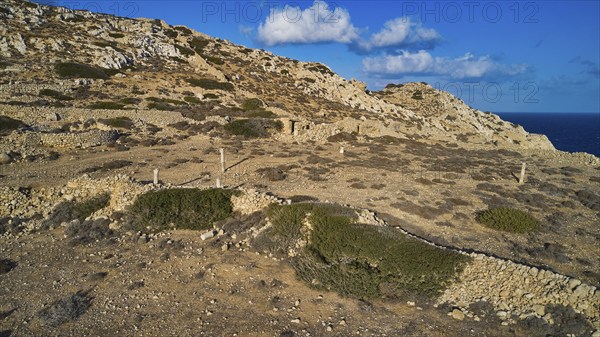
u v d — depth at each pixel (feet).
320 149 141.79
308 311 51.70
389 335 47.06
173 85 206.69
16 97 146.72
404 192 92.12
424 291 55.57
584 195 96.99
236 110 186.70
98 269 61.21
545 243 69.67
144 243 69.82
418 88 317.42
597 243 70.33
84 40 229.25
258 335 46.65
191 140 143.23
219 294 55.06
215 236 72.54
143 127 145.89
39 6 254.27
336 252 63.16
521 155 157.38
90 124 137.18
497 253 64.64
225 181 95.45
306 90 254.27
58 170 99.30
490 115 275.80
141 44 253.65
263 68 279.49
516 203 90.22
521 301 52.13
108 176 95.45
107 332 46.44
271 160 120.26
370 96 265.13
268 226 72.18
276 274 60.59
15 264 62.18
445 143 177.88
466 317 50.65
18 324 47.52
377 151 144.36
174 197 78.89
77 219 77.61
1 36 198.08
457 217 79.10
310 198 81.25
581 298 49.37
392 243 62.54
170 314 50.26
